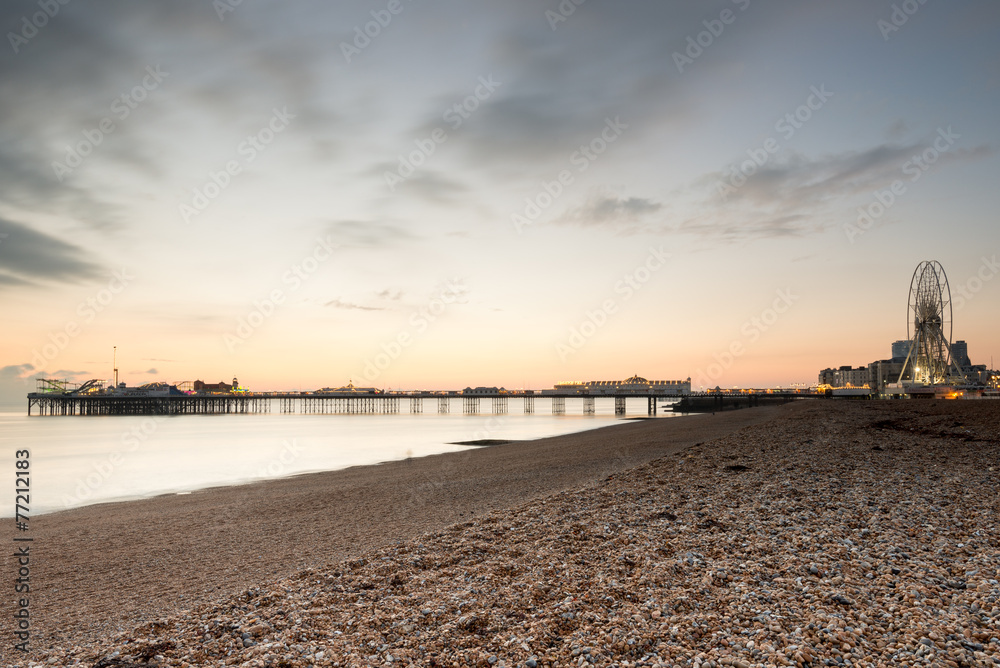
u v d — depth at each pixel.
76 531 19.33
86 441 69.44
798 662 6.56
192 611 8.97
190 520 20.33
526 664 6.85
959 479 15.37
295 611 8.62
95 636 9.95
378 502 21.66
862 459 18.67
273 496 25.23
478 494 21.59
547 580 9.58
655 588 9.01
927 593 8.35
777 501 13.96
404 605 8.77
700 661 6.72
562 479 23.62
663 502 14.41
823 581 8.98
